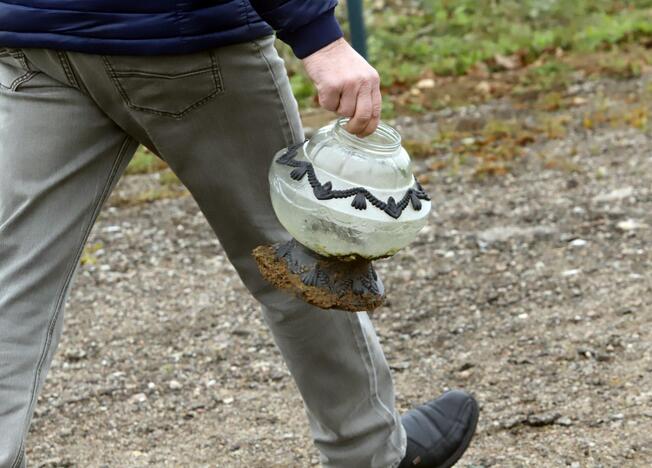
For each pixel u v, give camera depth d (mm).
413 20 14984
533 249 8086
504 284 7539
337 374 3996
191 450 5691
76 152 3455
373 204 3266
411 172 3457
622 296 7145
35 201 3420
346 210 3246
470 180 9719
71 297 7777
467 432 4656
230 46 3391
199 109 3451
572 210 8781
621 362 6242
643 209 8648
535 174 9695
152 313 7500
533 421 5645
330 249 3324
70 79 3354
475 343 6723
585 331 6688
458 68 13086
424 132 11172
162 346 6988
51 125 3408
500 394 6027
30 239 3424
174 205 9555
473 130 11109
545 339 6648
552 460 5262
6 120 3445
